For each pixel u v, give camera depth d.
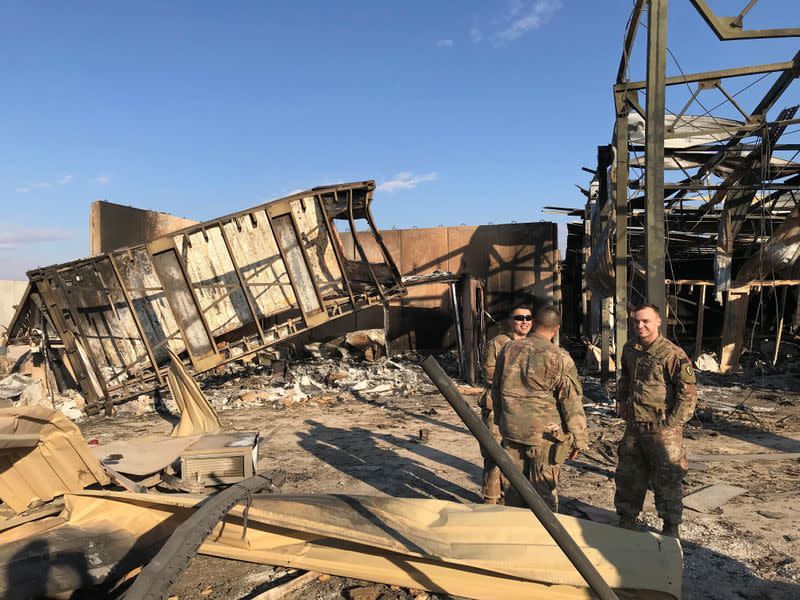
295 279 12.26
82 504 3.84
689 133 11.34
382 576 3.54
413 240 19.95
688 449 7.48
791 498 5.50
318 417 10.06
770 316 17.98
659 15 9.18
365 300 13.17
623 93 10.75
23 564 3.10
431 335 19.66
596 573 2.07
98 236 13.88
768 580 3.78
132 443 5.94
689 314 19.66
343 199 12.73
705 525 4.79
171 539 2.52
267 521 3.54
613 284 12.98
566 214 18.94
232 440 5.68
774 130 12.48
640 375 4.18
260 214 12.06
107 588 3.35
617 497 4.32
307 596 3.54
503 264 19.22
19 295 16.36
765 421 9.22
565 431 3.98
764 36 9.35
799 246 14.76
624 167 10.84
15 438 3.33
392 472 6.50
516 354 4.16
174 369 7.86
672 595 2.97
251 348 12.05
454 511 3.69
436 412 10.27
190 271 11.57
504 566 3.16
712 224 18.91
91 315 10.99
